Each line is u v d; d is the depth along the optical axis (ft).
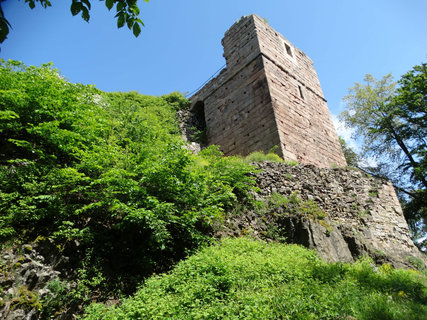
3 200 17.02
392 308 14.79
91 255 17.13
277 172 34.04
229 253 18.92
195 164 28.12
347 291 15.97
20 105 22.35
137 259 18.34
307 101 54.65
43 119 23.57
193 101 62.54
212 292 14.05
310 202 31.27
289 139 44.52
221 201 26.53
